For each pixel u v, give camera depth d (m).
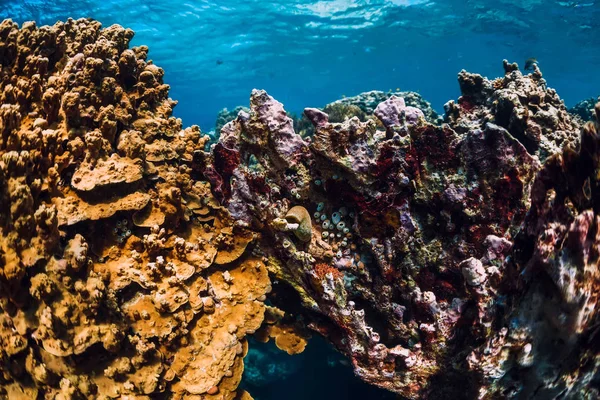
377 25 32.34
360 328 3.07
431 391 3.05
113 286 2.70
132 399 2.49
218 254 3.32
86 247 2.45
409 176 3.23
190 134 3.68
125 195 2.86
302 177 3.31
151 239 2.86
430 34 33.94
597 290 1.96
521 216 2.95
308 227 3.22
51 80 3.00
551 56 36.47
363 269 3.31
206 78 44.88
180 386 2.78
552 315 2.07
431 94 65.38
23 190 2.24
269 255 3.54
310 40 35.44
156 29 29.72
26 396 2.37
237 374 2.94
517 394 2.35
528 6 26.36
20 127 2.76
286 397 6.02
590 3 24.77
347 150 3.06
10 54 3.15
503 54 38.03
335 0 27.78
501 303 2.42
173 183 3.22
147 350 2.58
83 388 2.40
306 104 69.06
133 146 2.90
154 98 3.61
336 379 5.64
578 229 1.86
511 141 2.95
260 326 3.46
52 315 2.24
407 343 3.36
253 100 3.31
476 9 27.94
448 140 3.17
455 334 2.94
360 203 3.19
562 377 2.25
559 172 2.02
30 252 2.28
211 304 3.05
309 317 3.64
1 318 2.30
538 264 2.07
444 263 3.22
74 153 2.77
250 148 3.42
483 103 6.90
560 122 5.98
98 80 3.17
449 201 3.15
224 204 3.56
